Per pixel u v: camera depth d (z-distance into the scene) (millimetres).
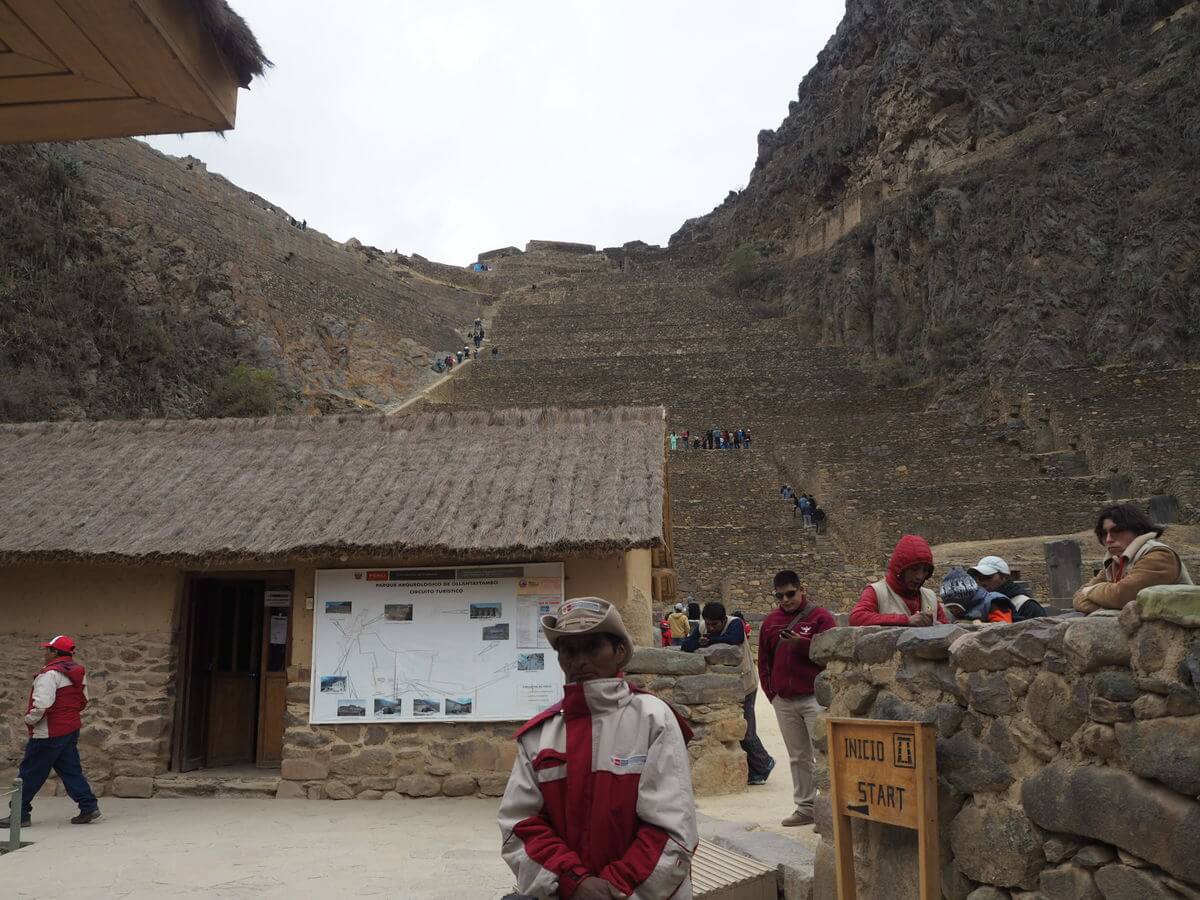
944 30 60062
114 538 9906
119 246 37375
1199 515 26469
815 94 79688
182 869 6664
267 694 10891
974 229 48062
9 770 9977
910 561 5711
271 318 44656
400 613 9758
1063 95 52219
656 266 80000
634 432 11141
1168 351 38219
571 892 2617
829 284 55875
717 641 8828
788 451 35719
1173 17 52031
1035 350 40500
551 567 9641
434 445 11359
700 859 5898
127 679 10000
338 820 8453
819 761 5270
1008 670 3867
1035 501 28750
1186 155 43500
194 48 3951
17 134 4473
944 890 4098
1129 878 3227
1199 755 2967
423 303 59844
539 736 2939
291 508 10242
